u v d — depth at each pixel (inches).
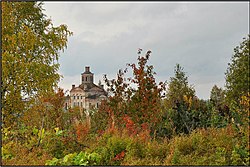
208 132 374.9
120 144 343.3
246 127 328.5
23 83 450.6
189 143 344.2
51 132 412.8
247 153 306.0
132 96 459.5
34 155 350.0
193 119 428.5
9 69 441.4
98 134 421.7
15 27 470.3
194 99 474.6
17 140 399.9
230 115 407.8
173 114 442.9
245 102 330.0
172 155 317.1
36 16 484.1
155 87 455.8
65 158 322.0
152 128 428.8
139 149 340.2
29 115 462.3
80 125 437.4
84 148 374.3
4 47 448.5
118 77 478.9
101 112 514.0
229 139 339.9
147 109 445.1
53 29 485.1
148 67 463.5
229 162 306.3
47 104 488.7
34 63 452.8
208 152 328.8
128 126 409.1
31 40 453.4
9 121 440.1
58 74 482.3
